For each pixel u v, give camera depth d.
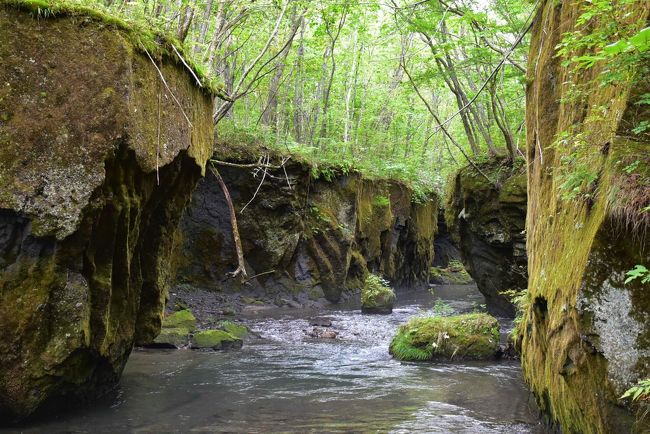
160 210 6.77
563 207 4.96
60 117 4.93
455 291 23.16
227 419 5.93
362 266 18.97
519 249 12.67
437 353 9.66
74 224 4.88
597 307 3.64
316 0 11.94
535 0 8.45
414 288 24.41
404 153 30.27
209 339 10.03
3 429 5.04
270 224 15.20
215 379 7.80
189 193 7.30
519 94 14.73
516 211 12.64
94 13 5.06
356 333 12.13
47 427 5.24
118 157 5.13
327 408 6.51
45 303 4.92
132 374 7.84
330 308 16.03
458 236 15.25
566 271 4.30
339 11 13.36
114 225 5.30
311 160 16.39
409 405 6.71
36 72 4.90
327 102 22.03
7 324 4.80
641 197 3.53
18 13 4.88
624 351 3.51
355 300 17.75
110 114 5.00
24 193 4.81
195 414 6.06
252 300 14.86
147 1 8.02
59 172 4.89
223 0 9.64
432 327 9.98
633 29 3.80
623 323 3.55
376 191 20.91
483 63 13.02
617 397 3.46
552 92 6.02
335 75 24.92
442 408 6.60
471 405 6.75
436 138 32.84
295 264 16.20
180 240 14.09
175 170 6.42
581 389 3.92
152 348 9.82
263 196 14.99
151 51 5.52
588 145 4.32
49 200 4.86
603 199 3.82
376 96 26.39
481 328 9.95
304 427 5.74
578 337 3.94
